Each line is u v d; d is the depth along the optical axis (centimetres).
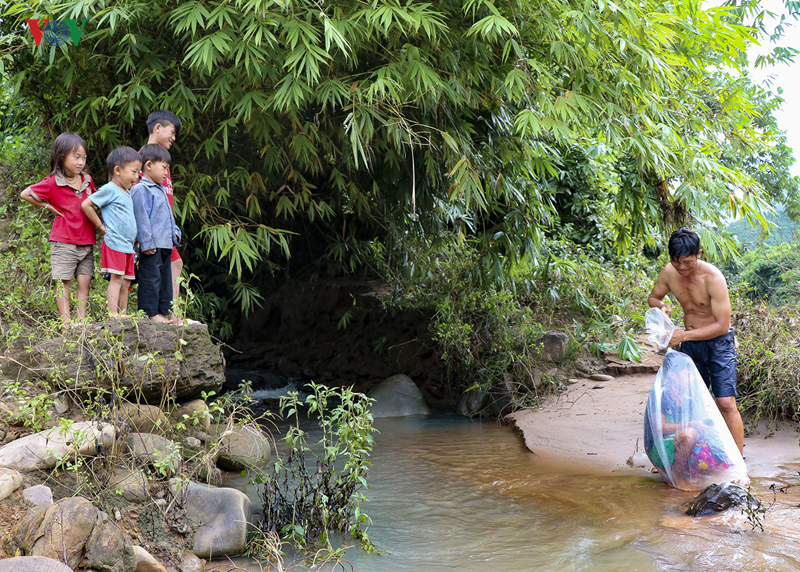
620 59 553
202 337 438
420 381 846
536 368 743
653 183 664
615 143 556
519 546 340
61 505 280
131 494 337
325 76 523
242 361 1038
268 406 795
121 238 404
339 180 636
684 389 438
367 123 502
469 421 714
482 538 355
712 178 591
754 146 671
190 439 420
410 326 898
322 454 555
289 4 426
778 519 353
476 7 475
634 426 584
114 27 453
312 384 400
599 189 1083
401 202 710
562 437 579
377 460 539
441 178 673
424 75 473
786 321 633
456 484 464
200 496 354
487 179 656
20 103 697
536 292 862
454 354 809
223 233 552
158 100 537
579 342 793
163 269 449
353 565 319
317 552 324
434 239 777
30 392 369
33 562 246
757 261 1109
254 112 530
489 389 757
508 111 641
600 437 566
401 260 828
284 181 702
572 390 718
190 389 429
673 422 434
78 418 372
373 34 503
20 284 500
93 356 364
